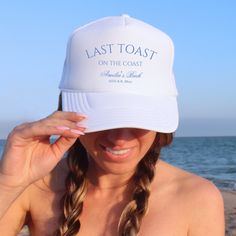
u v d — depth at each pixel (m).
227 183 4.64
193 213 0.57
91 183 0.59
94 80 0.52
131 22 0.55
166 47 0.54
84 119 0.51
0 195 0.53
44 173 0.54
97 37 0.53
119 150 0.52
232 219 2.19
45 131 0.51
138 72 0.52
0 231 0.59
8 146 0.53
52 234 0.59
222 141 26.25
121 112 0.50
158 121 0.51
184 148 16.55
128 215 0.56
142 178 0.58
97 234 0.57
